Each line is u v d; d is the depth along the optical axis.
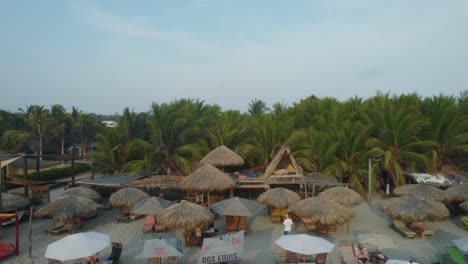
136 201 19.78
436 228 19.00
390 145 27.98
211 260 12.18
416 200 17.16
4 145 37.28
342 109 34.38
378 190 27.48
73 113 65.69
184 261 14.41
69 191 20.47
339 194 19.50
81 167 42.16
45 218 21.16
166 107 30.17
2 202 19.25
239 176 24.88
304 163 28.09
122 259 14.77
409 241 16.84
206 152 29.61
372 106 32.91
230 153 25.73
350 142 28.38
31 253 15.23
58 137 58.03
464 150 26.12
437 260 14.14
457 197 19.94
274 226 19.30
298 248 12.39
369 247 15.37
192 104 36.47
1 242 16.59
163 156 29.12
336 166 27.58
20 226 19.58
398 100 31.38
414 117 27.81
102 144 29.72
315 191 24.22
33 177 31.75
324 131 31.33
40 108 60.66
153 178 25.11
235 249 12.59
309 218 17.59
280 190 19.31
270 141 30.61
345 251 14.00
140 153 29.61
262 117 33.38
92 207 17.98
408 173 25.80
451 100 29.23
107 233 18.31
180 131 29.47
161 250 12.40
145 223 18.70
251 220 20.48
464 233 18.16
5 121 53.12
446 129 27.42
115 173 27.78
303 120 35.84
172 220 15.20
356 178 26.48
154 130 28.73
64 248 12.05
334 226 17.75
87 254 11.88
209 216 15.94
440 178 24.20
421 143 26.61
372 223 19.86
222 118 33.62
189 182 20.89
